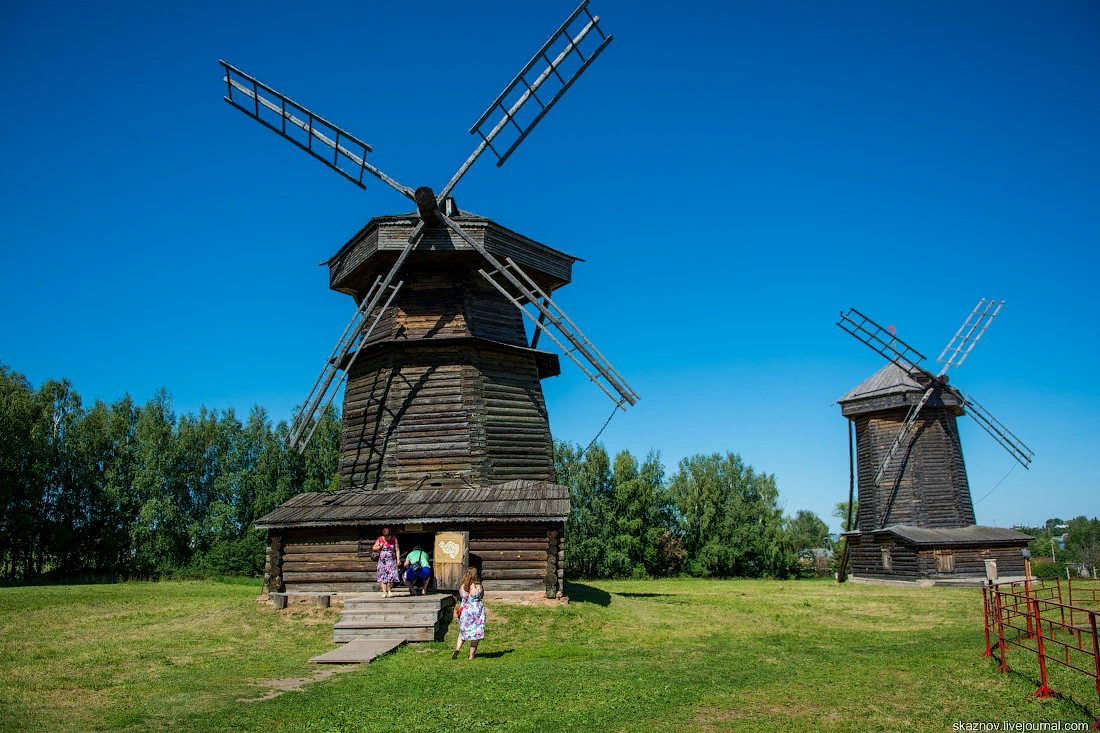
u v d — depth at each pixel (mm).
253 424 58281
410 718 9516
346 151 24234
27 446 43938
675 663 13945
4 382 44812
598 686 11453
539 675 12352
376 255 23562
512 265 23703
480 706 10180
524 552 19625
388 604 17875
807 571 72625
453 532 19625
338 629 16828
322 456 58500
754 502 66625
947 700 10617
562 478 63719
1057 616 23578
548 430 24859
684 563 64938
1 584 41094
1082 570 58781
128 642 17016
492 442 22953
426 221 23203
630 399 23406
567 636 17453
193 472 55000
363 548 20281
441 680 12008
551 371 27109
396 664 13844
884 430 43938
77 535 49969
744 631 19844
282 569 20688
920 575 39250
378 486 22609
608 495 63938
